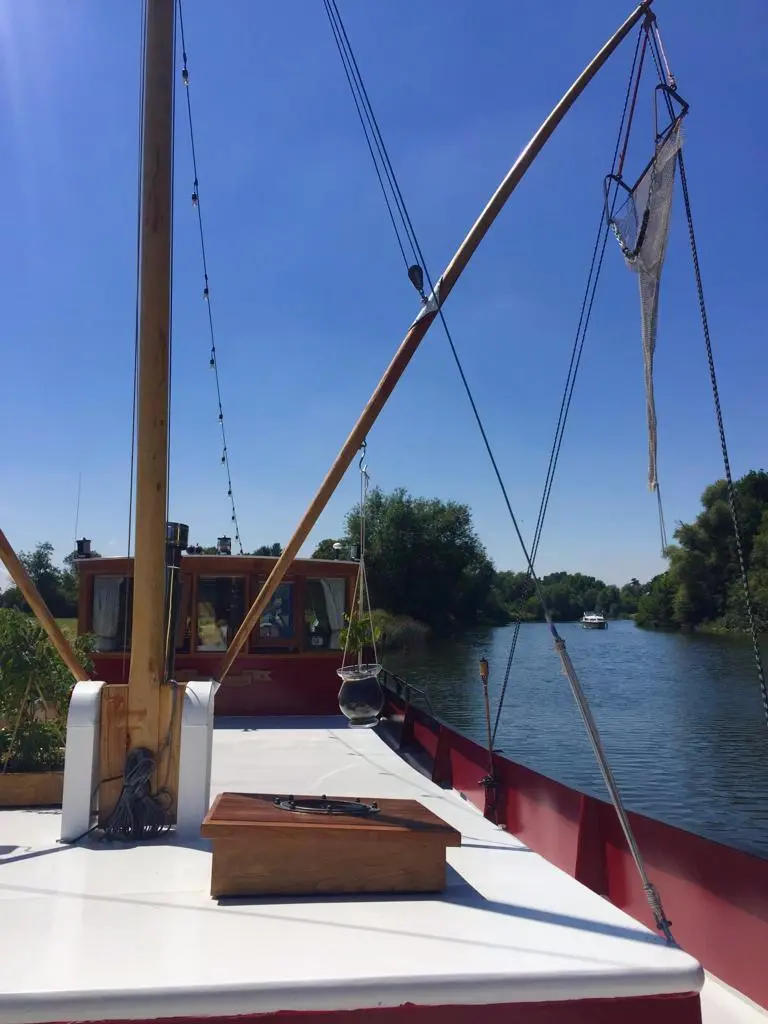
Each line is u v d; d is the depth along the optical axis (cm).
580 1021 234
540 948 252
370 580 4797
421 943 255
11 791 449
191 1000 223
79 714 378
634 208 396
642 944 256
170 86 384
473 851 380
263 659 851
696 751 2086
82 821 371
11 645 478
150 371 379
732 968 296
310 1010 226
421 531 4812
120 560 848
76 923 271
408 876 300
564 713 2680
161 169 381
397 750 763
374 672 788
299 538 403
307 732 755
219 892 294
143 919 274
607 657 4328
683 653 4406
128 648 838
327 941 256
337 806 328
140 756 380
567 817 422
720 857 307
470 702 2889
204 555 858
